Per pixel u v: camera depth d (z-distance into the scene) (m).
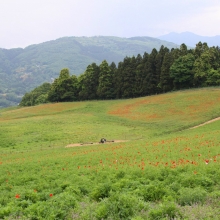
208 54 85.88
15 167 25.11
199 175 13.19
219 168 14.93
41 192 14.48
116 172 16.28
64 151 35.25
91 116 69.44
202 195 10.19
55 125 59.66
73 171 19.73
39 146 43.34
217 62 88.00
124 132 50.03
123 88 94.00
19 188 16.14
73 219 9.16
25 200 11.95
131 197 10.19
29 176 19.48
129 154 25.56
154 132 47.88
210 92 75.50
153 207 9.50
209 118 53.75
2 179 19.66
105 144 39.34
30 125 60.56
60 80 106.00
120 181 13.30
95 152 29.73
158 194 11.12
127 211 9.09
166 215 8.62
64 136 49.28
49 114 79.38
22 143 46.41
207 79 83.81
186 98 73.62
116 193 10.83
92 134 49.59
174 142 29.86
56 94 106.94
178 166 16.09
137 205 9.45
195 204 9.70
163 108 68.75
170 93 83.69
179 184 12.12
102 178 16.09
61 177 18.22
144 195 11.19
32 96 152.12
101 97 100.25
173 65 86.38
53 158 28.28
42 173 20.56
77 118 67.00
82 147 38.16
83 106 85.75
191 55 87.06
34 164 25.62
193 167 15.53
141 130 51.00
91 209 9.64
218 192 10.51
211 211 8.74
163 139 35.81
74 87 106.38
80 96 104.00
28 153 36.53
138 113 68.25
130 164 19.95
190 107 65.62
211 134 33.75
